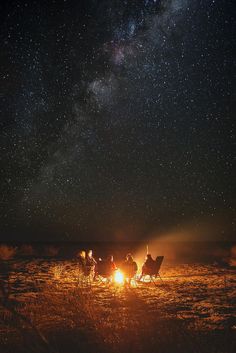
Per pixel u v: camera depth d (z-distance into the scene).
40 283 11.40
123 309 7.92
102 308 7.98
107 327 6.53
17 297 9.23
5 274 13.54
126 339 5.93
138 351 5.45
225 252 23.44
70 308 7.92
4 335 6.14
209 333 6.20
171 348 5.54
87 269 11.19
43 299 8.77
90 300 8.67
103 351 5.45
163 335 6.09
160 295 9.45
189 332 6.24
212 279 12.22
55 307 7.99
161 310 7.86
